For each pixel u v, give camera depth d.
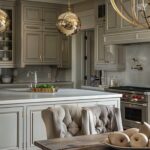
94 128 2.38
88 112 2.35
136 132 1.88
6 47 6.79
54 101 3.73
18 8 6.80
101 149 1.85
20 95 3.99
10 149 3.52
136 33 4.98
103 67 5.97
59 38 7.24
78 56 7.41
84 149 1.85
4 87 6.45
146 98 4.61
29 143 3.63
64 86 7.26
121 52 5.84
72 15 3.93
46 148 1.88
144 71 5.47
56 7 7.17
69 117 2.36
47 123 2.23
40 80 7.45
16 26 6.86
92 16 6.72
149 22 2.07
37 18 6.91
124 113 5.02
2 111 3.44
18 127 3.55
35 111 3.64
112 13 5.52
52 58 7.16
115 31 5.45
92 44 7.32
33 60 6.89
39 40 6.96
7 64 6.77
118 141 1.78
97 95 4.02
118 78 6.11
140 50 5.54
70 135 2.31
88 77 7.34
